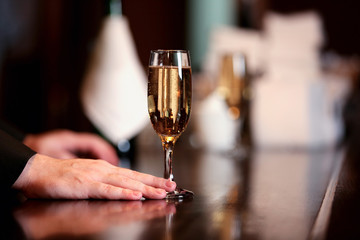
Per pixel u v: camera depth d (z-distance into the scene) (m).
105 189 0.87
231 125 1.63
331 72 4.22
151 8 5.38
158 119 0.91
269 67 3.57
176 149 1.67
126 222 0.72
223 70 1.62
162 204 0.83
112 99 1.34
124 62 1.36
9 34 2.51
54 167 0.89
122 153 1.35
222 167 1.28
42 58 2.75
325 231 0.67
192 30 5.85
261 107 1.69
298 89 1.67
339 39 5.75
